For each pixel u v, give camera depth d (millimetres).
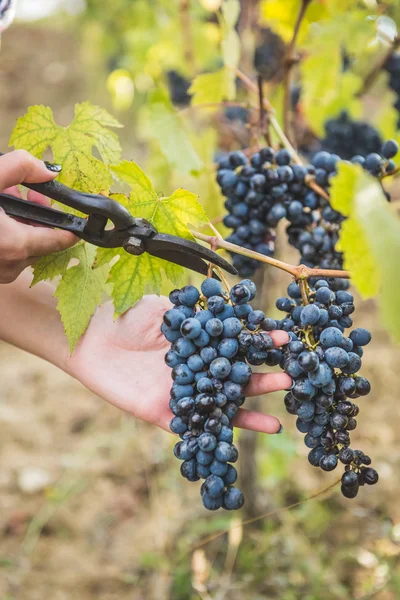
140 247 853
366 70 1533
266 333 840
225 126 1508
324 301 853
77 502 1685
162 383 965
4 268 892
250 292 840
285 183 969
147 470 1740
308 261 983
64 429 1972
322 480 1671
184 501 1638
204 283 848
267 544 1433
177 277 911
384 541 1469
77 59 4957
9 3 1035
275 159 975
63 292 927
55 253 919
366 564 1416
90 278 935
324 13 1225
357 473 840
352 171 698
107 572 1477
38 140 930
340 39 1240
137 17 2469
